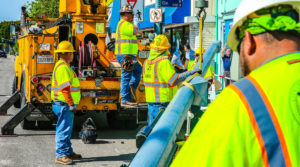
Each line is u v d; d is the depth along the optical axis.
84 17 9.59
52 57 9.05
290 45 1.35
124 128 10.05
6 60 72.12
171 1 13.37
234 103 1.22
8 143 8.21
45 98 8.98
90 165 6.73
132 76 8.43
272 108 1.21
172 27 23.11
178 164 1.20
